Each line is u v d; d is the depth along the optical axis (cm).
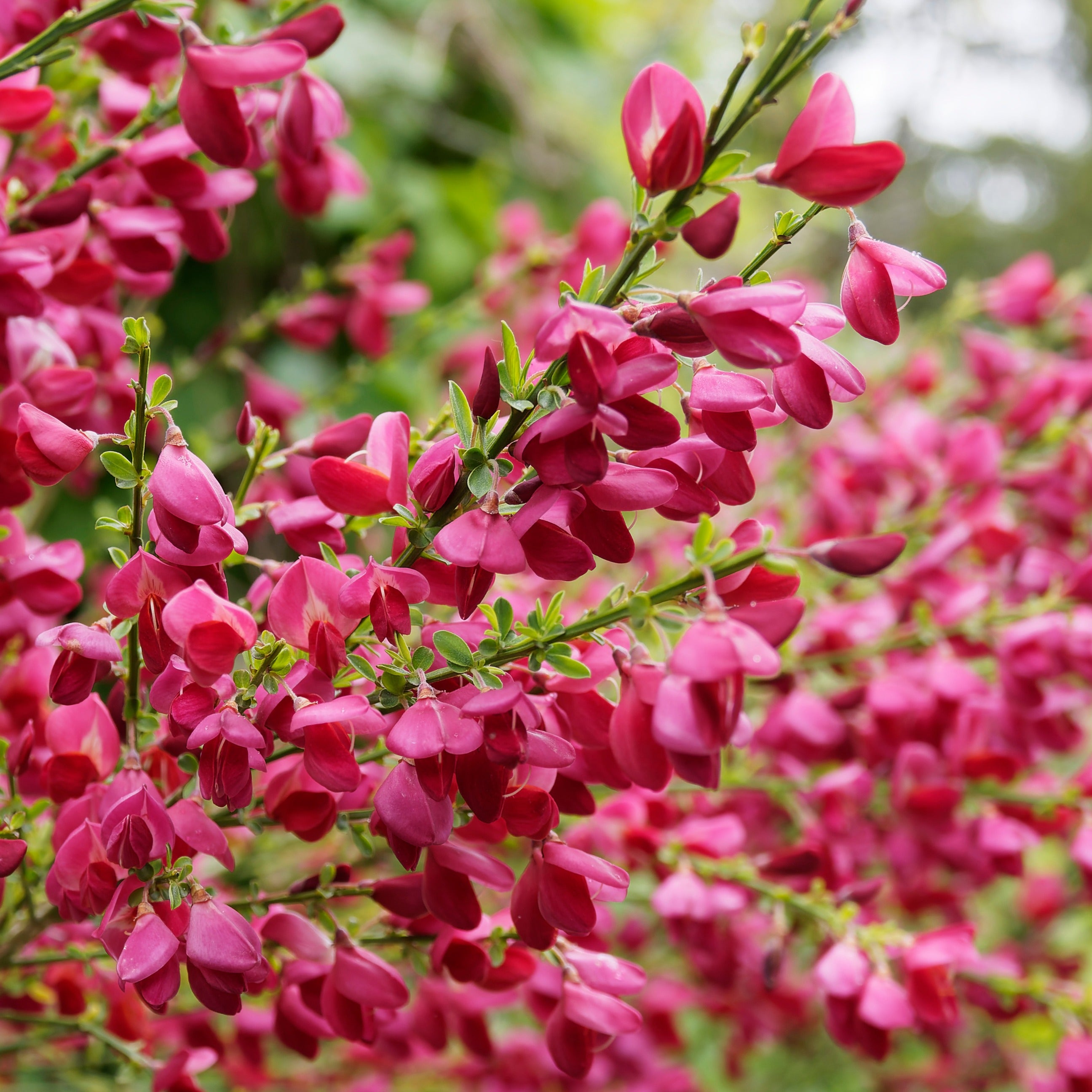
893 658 74
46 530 81
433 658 47
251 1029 59
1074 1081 62
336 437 51
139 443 46
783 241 46
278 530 50
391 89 103
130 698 49
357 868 65
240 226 92
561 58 123
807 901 59
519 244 88
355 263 79
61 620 56
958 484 75
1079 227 430
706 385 46
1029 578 74
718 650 44
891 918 74
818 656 72
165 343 93
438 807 46
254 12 77
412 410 98
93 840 47
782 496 95
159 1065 54
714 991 84
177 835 48
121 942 47
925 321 101
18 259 51
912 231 406
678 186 45
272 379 95
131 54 55
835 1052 112
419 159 111
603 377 44
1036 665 63
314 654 46
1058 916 108
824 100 45
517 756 45
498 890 47
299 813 49
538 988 53
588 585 82
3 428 51
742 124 45
